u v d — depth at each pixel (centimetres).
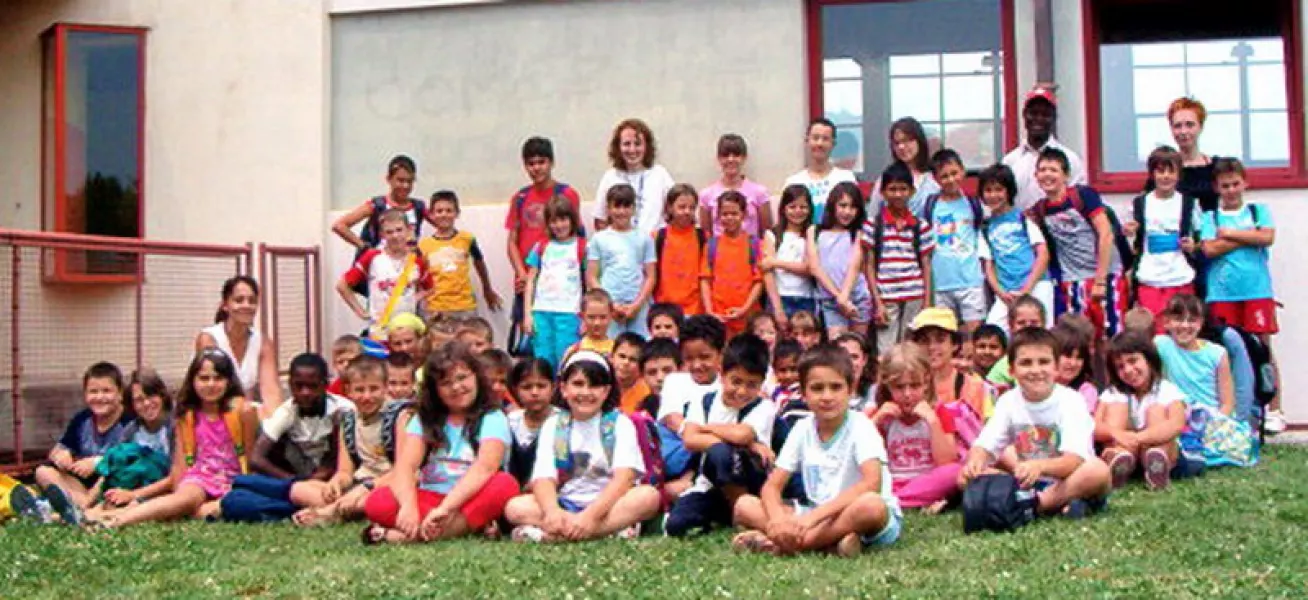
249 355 745
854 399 636
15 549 512
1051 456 542
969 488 515
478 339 740
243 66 955
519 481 577
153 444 671
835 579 424
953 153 775
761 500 502
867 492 474
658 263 812
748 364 546
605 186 863
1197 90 863
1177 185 781
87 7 961
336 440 636
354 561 481
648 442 552
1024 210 783
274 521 602
